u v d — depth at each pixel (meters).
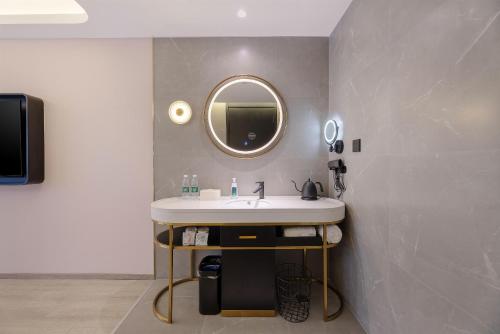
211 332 1.58
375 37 1.41
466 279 0.84
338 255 2.00
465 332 0.85
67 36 2.17
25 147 2.05
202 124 2.21
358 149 1.62
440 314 0.96
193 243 1.67
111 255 2.24
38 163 2.13
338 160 1.89
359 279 1.64
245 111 2.20
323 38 2.20
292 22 1.98
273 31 2.12
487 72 0.77
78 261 2.24
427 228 1.02
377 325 1.42
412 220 1.11
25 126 2.05
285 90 2.21
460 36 0.86
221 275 1.75
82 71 2.21
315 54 2.20
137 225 2.23
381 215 1.37
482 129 0.78
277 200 2.03
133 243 2.23
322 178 2.22
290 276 2.07
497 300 0.75
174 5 1.76
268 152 2.21
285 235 1.69
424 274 1.04
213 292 1.74
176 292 2.03
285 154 2.21
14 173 2.05
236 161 2.22
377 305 1.42
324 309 1.67
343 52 1.88
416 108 1.08
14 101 2.03
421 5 1.04
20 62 2.20
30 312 1.78
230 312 1.72
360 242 1.62
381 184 1.37
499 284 0.74
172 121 2.20
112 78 2.21
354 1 1.68
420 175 1.06
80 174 2.21
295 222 1.63
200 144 2.21
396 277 1.24
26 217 2.22
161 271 2.24
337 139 1.98
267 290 1.71
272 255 1.70
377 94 1.40
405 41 1.15
